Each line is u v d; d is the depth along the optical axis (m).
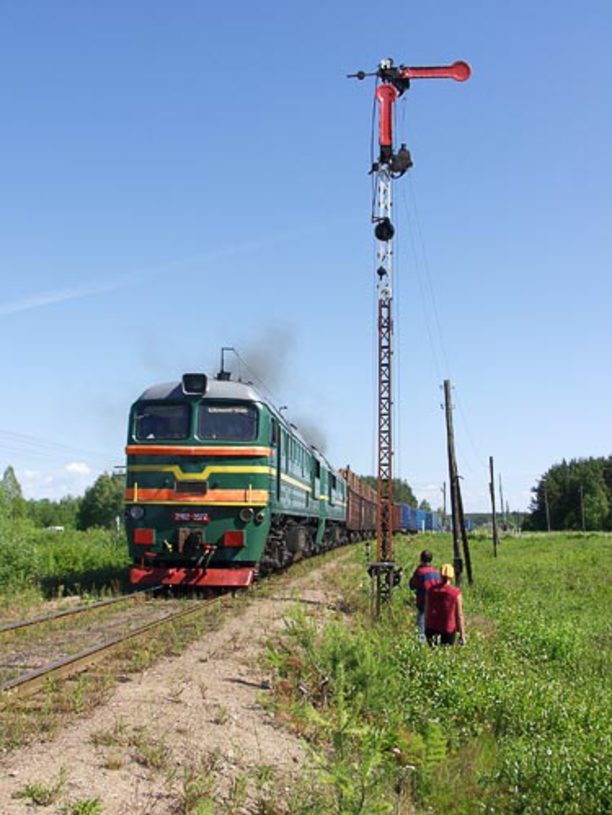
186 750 7.37
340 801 6.18
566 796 7.23
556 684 10.84
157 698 9.09
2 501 28.86
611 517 126.69
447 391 28.61
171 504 19.06
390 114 20.41
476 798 7.51
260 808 6.38
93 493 107.81
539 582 30.05
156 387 20.23
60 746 7.14
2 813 5.64
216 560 19.27
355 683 9.60
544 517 133.12
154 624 13.48
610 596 25.23
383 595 18.34
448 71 20.75
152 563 19.56
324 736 8.46
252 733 8.25
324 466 31.89
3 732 7.34
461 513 27.88
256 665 11.36
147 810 6.02
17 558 21.56
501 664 11.60
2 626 13.16
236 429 19.34
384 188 19.86
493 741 8.79
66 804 5.86
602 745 7.95
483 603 21.94
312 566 29.67
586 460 136.25
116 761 6.78
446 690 9.88
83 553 27.70
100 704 8.63
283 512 22.06
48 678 9.37
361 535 58.03
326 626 11.52
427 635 12.57
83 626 14.09
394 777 7.56
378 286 19.38
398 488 103.94
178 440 19.30
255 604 17.64
